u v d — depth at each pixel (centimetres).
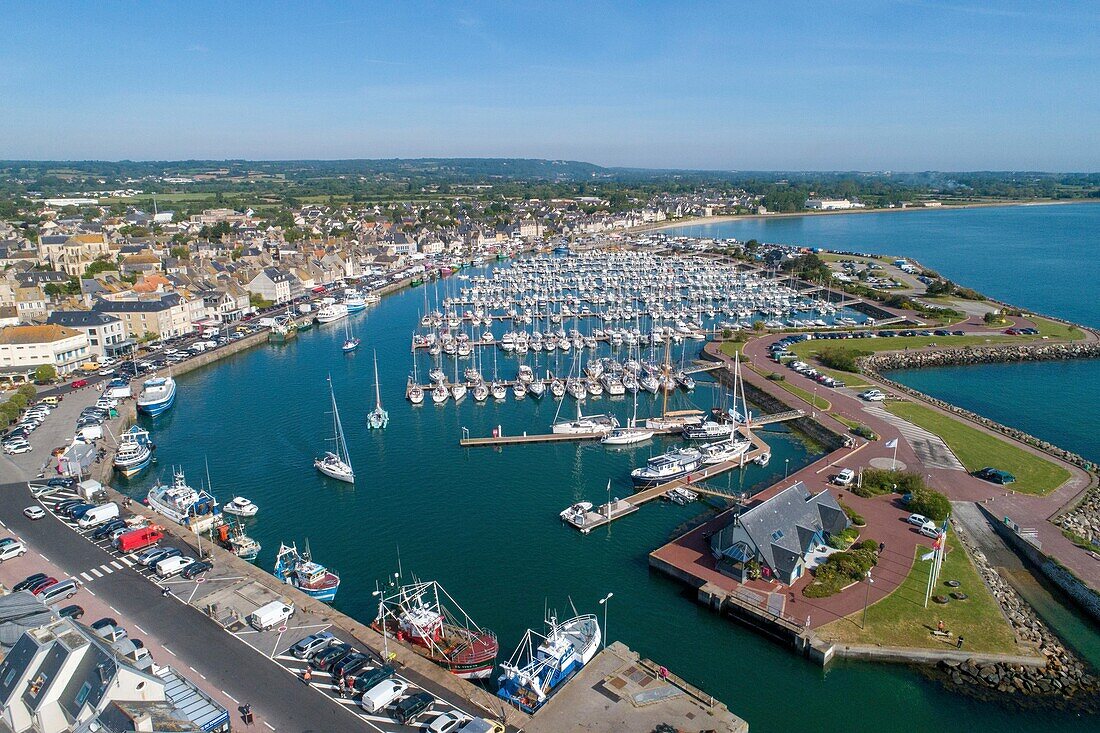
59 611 6756
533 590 8038
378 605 7712
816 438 12700
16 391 13712
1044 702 6225
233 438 12850
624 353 18775
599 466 11725
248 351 19400
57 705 5159
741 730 5591
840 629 6925
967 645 6738
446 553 8862
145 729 4722
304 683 5966
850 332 19912
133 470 11169
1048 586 7919
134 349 17512
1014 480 10300
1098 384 15938
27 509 9119
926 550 8319
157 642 6469
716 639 7162
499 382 15975
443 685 6022
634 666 6350
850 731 5988
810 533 8194
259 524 9581
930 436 12156
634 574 8388
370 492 10631
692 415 13900
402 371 17350
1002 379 16362
